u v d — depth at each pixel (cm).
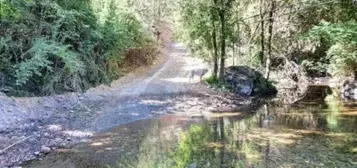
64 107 1370
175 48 3769
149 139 1085
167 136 1122
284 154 918
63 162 861
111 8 1970
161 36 3769
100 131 1162
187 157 905
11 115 1146
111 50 1817
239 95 1911
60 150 954
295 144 1009
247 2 2212
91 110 1391
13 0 1212
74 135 1088
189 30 2103
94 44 1647
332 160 864
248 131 1174
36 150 930
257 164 841
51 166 830
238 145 1010
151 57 2838
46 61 1277
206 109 1552
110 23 1823
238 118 1390
